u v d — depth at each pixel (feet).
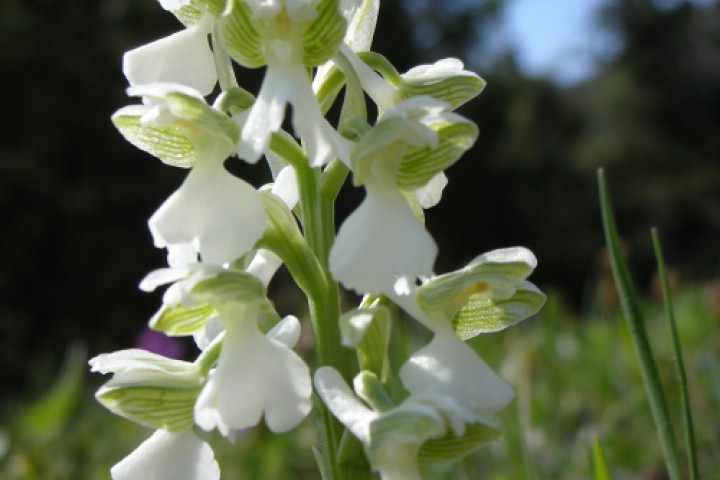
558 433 0.95
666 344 1.20
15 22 4.59
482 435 0.50
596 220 7.39
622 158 7.89
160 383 0.52
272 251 0.53
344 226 0.50
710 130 8.46
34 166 4.42
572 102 8.53
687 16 8.84
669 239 7.56
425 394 0.48
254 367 0.49
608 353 1.08
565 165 7.42
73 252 4.49
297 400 0.49
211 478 0.53
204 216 0.50
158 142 0.54
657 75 8.70
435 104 0.50
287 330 0.50
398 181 0.53
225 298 0.50
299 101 0.50
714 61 8.73
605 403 0.99
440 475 0.84
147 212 4.71
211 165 0.52
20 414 1.50
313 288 0.53
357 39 0.57
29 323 4.39
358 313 0.49
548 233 7.21
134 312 4.58
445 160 0.52
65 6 4.70
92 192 4.52
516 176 7.20
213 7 0.53
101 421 1.47
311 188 0.54
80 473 1.09
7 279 4.36
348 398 0.49
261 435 1.05
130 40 4.75
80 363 1.18
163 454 0.53
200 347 0.57
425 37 6.88
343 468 0.51
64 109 4.59
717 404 0.89
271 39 0.51
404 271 0.49
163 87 0.50
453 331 0.52
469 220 7.09
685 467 0.85
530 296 0.55
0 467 1.08
